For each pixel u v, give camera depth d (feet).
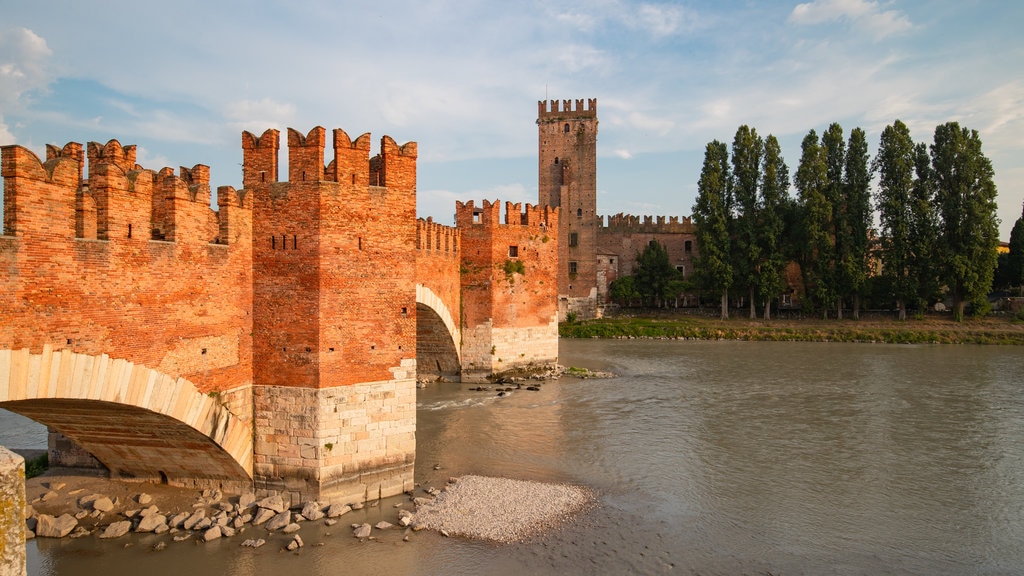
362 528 85.71
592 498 102.58
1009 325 317.42
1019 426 149.28
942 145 316.60
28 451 118.32
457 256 202.80
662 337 331.98
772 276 336.29
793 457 125.29
